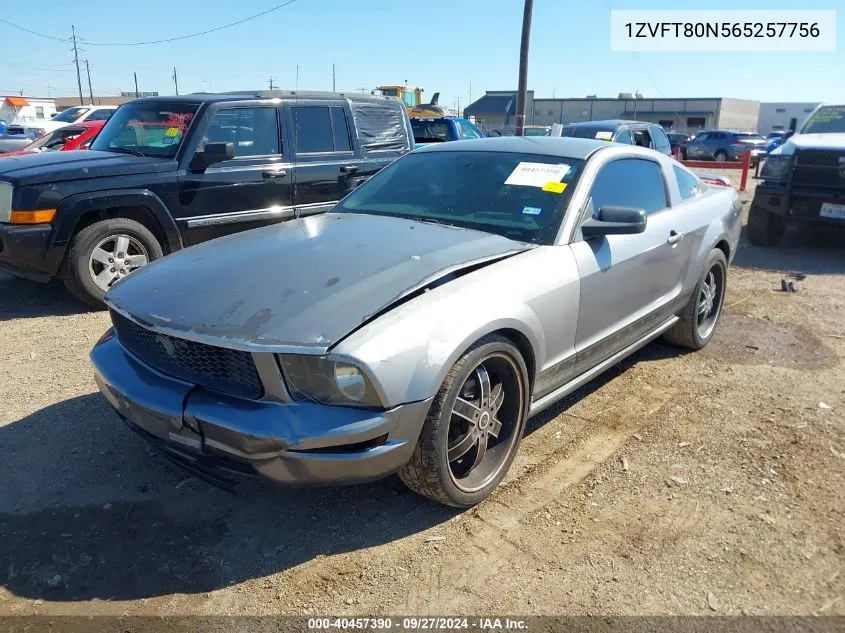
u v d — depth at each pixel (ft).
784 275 25.49
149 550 9.26
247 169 21.45
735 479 11.05
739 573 8.87
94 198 18.58
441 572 8.89
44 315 19.17
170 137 20.71
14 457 11.46
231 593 8.50
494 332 9.82
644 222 11.22
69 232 18.31
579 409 13.66
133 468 11.19
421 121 46.68
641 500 10.46
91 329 17.95
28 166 18.74
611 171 13.23
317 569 8.94
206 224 20.80
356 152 24.39
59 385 14.30
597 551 9.29
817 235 34.12
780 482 10.96
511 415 10.64
